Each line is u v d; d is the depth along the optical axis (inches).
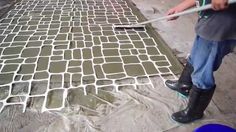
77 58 96.1
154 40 112.4
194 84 61.4
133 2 164.4
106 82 83.6
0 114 68.8
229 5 47.1
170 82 82.2
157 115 70.5
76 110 71.2
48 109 71.1
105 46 105.5
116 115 69.9
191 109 65.4
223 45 52.9
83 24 124.6
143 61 96.2
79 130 64.6
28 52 98.3
